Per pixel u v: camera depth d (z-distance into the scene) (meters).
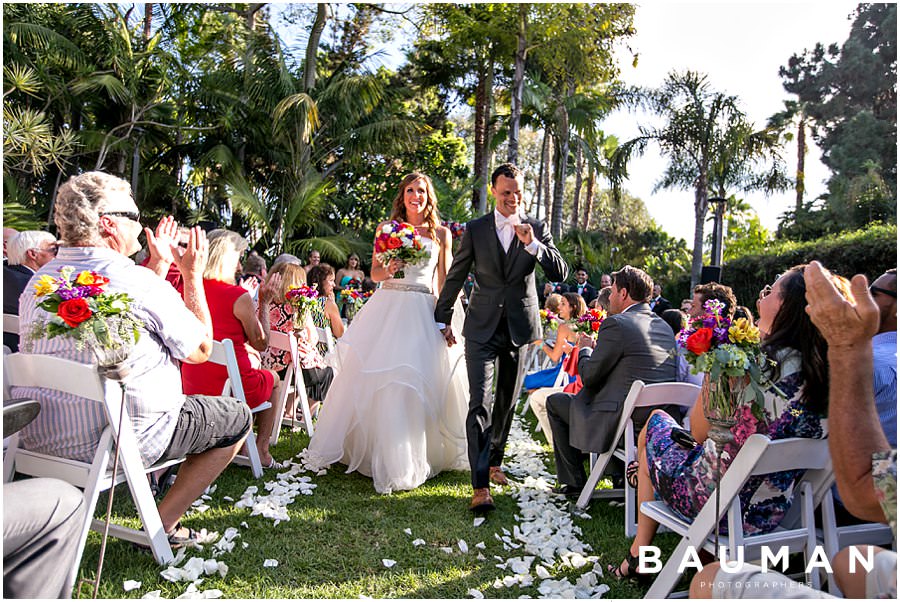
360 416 3.52
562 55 13.12
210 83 13.78
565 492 3.52
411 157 18.97
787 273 2.03
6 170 9.06
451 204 15.92
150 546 2.29
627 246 27.53
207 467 2.51
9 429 1.71
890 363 2.25
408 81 20.05
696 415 2.21
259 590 2.25
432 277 3.91
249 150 15.29
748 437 1.91
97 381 1.99
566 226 24.69
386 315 3.73
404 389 3.47
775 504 2.08
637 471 2.62
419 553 2.65
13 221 7.86
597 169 18.81
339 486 3.43
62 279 2.00
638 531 2.46
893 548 2.19
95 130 12.17
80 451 2.11
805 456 1.94
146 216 14.01
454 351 3.90
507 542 2.79
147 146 13.59
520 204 3.50
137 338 2.01
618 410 3.11
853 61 23.19
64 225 2.16
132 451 2.15
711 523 2.01
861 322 1.42
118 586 2.17
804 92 24.77
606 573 2.55
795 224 21.88
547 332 6.31
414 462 3.44
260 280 5.61
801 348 1.95
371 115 15.88
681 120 17.28
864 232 13.73
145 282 2.20
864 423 1.44
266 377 3.61
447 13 14.32
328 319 5.11
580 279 11.45
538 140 34.50
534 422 5.53
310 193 13.56
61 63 11.25
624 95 17.66
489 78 15.34
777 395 1.97
